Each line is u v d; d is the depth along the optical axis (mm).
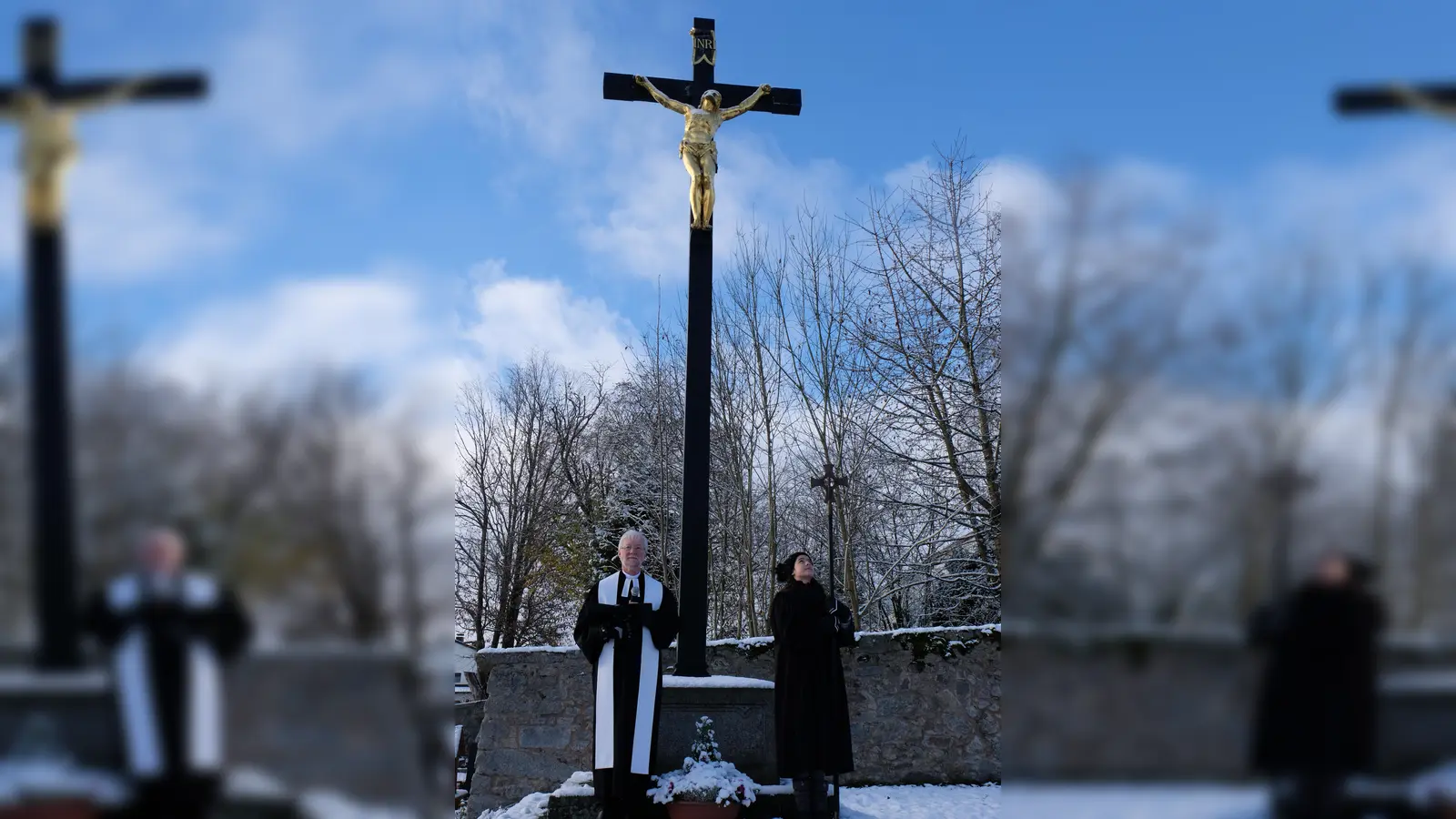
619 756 5656
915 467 13797
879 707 8195
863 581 15375
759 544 16641
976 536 13148
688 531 6668
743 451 15891
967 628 8312
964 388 13570
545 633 20562
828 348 15203
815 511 15625
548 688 8250
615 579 5938
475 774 8102
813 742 5828
